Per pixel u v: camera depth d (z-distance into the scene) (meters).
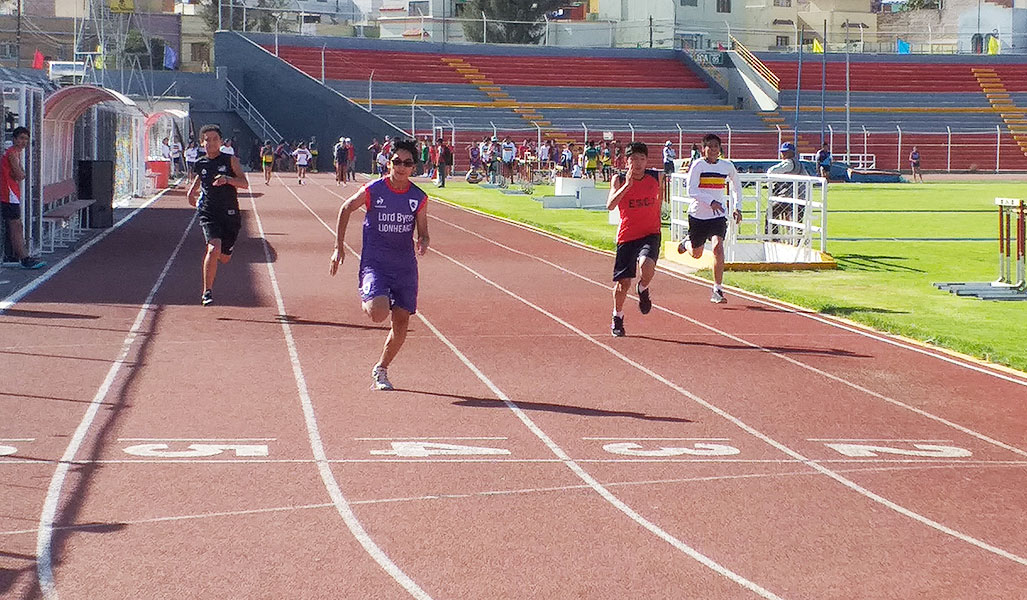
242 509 7.21
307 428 9.27
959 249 25.69
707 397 10.76
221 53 68.81
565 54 78.81
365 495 7.55
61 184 24.12
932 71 80.94
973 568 6.38
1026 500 7.70
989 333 14.59
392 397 10.45
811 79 78.69
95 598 5.76
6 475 7.82
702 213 16.94
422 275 20.03
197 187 15.78
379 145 61.41
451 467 8.25
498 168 54.16
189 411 9.73
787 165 24.55
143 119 40.19
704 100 76.50
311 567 6.24
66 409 9.69
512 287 18.56
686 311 16.14
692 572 6.26
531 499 7.54
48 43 74.44
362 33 78.31
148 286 17.48
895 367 12.30
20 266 19.38
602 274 20.41
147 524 6.89
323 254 22.83
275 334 13.54
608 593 5.93
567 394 10.76
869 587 6.07
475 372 11.69
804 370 12.09
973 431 9.66
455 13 91.00
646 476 8.13
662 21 86.81
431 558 6.41
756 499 7.64
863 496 7.75
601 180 60.28
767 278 20.22
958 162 70.69
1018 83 80.31
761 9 90.38
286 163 65.50
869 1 95.31
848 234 29.62
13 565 6.18
